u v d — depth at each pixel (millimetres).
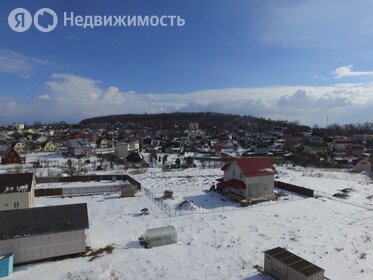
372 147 119875
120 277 21109
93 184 52938
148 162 79812
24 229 23219
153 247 26141
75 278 20719
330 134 187875
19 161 78875
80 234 24484
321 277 19328
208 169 69000
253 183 42125
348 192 45750
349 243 27109
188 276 21312
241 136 164500
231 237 28359
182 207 37375
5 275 21188
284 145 125188
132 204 39719
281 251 21938
